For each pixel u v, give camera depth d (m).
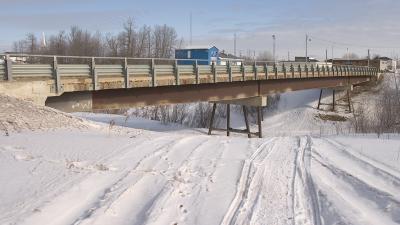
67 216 6.67
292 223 7.15
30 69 18.34
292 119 60.34
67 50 85.88
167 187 8.51
